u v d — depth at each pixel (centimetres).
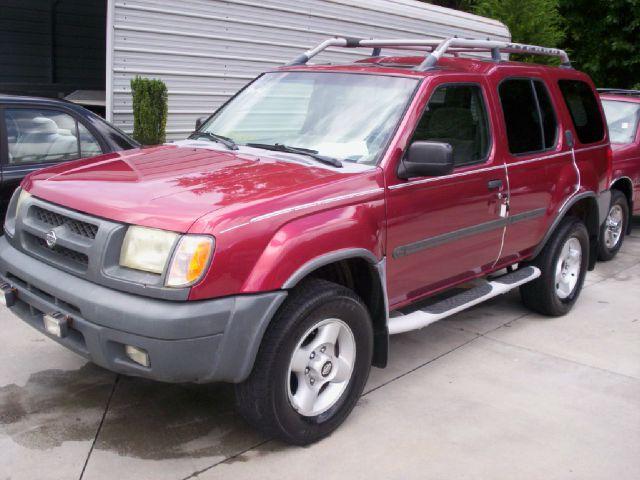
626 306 617
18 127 529
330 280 384
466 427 381
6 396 389
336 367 362
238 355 312
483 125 463
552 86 544
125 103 838
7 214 396
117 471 323
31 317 356
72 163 409
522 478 335
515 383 442
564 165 539
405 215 390
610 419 399
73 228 335
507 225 482
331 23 1037
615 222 777
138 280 304
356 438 365
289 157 396
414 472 336
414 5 1167
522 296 570
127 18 808
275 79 477
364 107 420
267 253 318
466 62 491
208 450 346
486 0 1488
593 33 1592
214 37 900
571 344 515
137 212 312
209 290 302
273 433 340
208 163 383
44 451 336
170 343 296
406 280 408
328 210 346
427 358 477
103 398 393
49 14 1102
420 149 378
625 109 861
